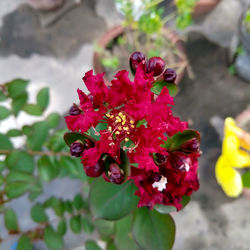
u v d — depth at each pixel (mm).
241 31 435
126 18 508
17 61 583
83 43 577
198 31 546
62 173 284
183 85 518
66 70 568
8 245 460
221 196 470
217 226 464
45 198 488
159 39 481
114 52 502
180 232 468
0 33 602
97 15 583
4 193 277
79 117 172
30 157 270
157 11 441
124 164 166
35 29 594
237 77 512
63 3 588
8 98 267
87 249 275
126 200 224
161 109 168
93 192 223
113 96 175
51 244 279
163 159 177
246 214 462
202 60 528
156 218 225
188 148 182
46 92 278
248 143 244
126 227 263
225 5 553
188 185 193
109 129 182
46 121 275
